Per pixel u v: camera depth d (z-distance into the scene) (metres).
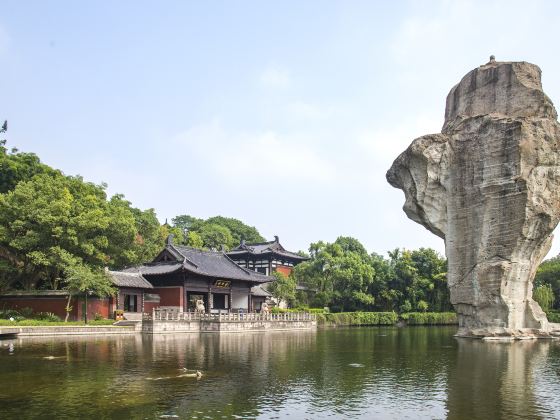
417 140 64.75
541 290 95.50
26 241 67.69
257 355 41.97
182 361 37.44
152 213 112.38
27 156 81.12
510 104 62.38
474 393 26.20
